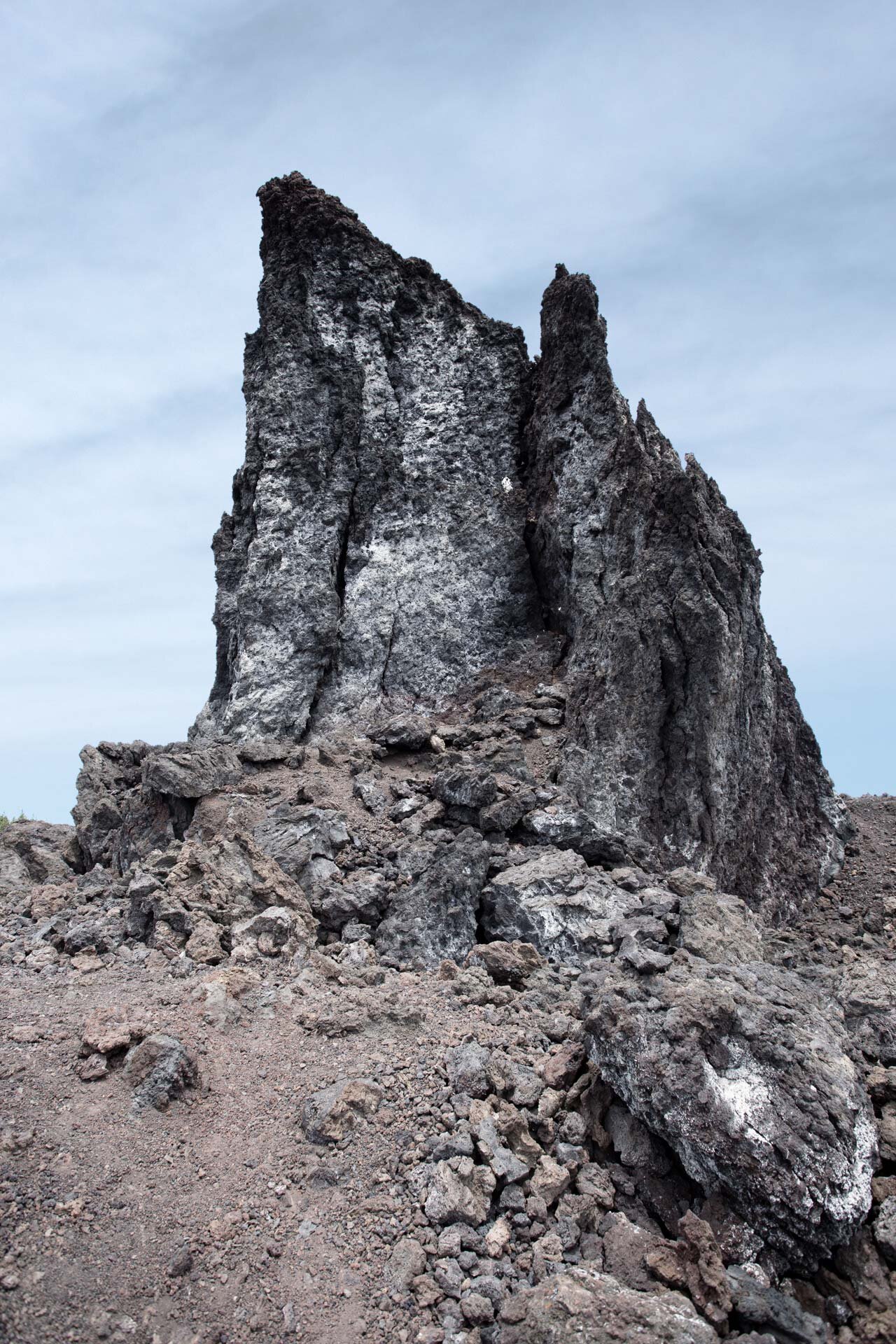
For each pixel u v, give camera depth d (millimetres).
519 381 18391
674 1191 7039
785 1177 6562
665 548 13453
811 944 13281
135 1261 5996
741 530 14852
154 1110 7164
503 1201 6699
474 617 16547
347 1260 6195
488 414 18125
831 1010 8227
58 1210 6211
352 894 10719
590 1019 7586
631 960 8453
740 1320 6172
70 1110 7051
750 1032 7199
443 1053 7953
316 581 16047
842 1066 7258
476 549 16969
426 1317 5887
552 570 16469
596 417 16141
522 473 17844
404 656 16141
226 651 17422
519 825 11672
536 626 16781
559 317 16938
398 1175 6793
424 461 17531
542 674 15859
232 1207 6465
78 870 13328
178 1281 5938
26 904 11383
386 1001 8547
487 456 17859
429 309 18844
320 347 17391
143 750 15164
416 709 15664
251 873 10555
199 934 9648
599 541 15195
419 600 16500
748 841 13773
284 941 9797
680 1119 6828
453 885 10484
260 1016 8438
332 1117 7070
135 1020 7980
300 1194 6633
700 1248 6395
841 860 15656
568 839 11414
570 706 14422
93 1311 5672
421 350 18438
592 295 16672
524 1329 5742
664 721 13125
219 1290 5926
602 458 15734
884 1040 8602
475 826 11734
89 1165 6594
